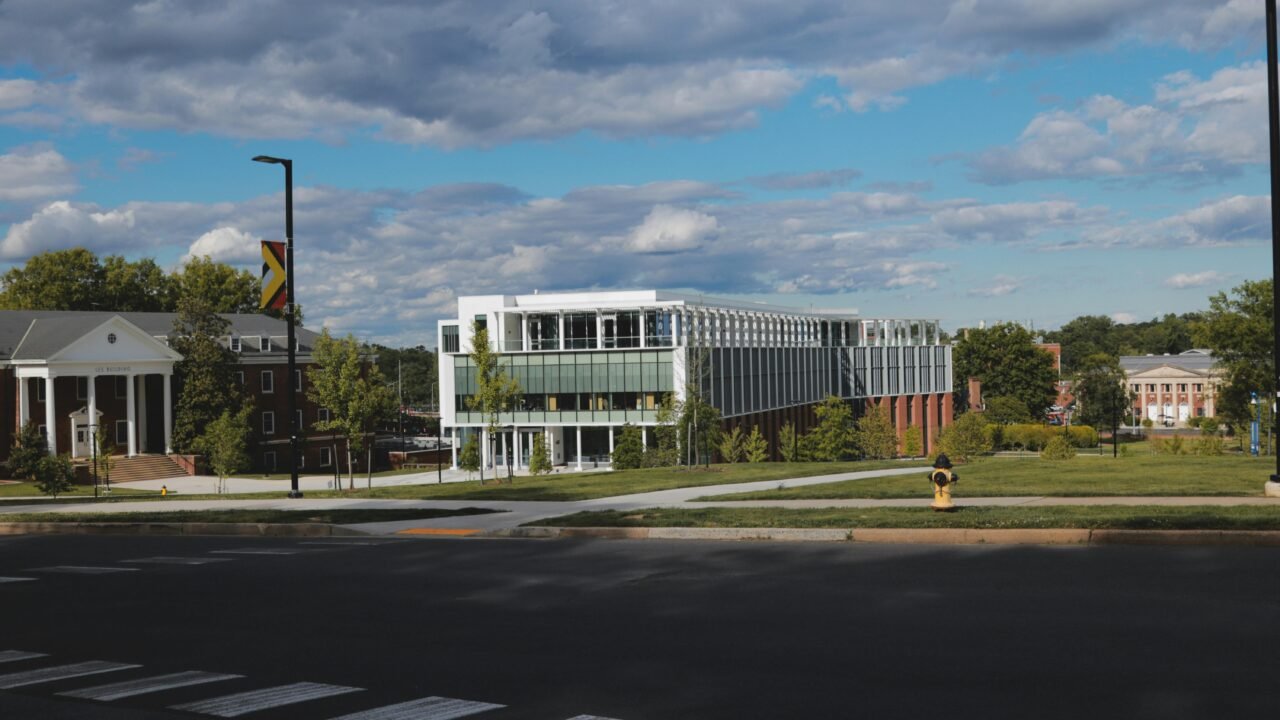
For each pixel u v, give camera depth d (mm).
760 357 91500
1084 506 19406
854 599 12391
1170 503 19672
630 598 13039
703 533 18359
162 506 30609
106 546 21922
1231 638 9898
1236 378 74000
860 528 17328
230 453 62656
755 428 68938
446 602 13328
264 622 12500
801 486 27156
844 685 8773
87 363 74375
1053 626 10633
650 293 82375
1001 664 9258
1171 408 172500
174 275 115688
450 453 99188
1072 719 7648
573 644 10672
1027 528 16422
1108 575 13305
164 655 10883
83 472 70625
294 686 9336
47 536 24781
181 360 82062
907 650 9883
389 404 49188
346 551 18969
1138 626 10508
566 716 8102
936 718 7777
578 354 80562
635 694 8703
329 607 13312
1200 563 13930
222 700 8891
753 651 10070
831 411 81875
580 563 16109
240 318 92938
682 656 9984
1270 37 20078
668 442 59750
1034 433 114250
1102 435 138625
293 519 23531
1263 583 12453
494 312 82250
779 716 7945
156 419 85125
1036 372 134125
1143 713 7742
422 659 10273
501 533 20266
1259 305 71438
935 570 14141
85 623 12852
